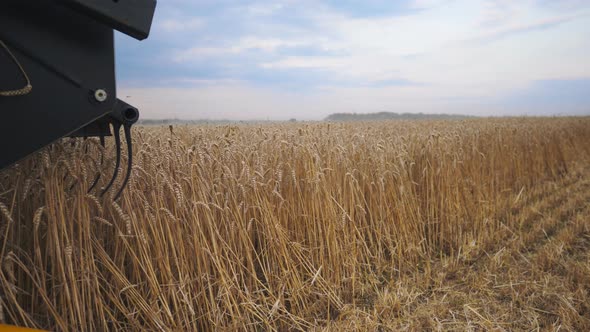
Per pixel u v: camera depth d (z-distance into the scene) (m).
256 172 3.28
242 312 3.12
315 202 3.70
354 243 3.82
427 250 4.76
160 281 2.91
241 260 3.15
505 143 7.89
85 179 2.47
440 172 5.24
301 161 3.98
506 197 6.64
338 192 4.05
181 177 3.00
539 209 6.12
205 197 2.93
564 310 3.20
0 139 1.69
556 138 10.28
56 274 2.58
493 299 3.52
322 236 3.64
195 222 2.86
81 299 2.51
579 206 6.23
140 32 1.90
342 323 3.13
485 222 5.07
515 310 3.34
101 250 2.58
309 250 3.65
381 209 4.36
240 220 3.14
